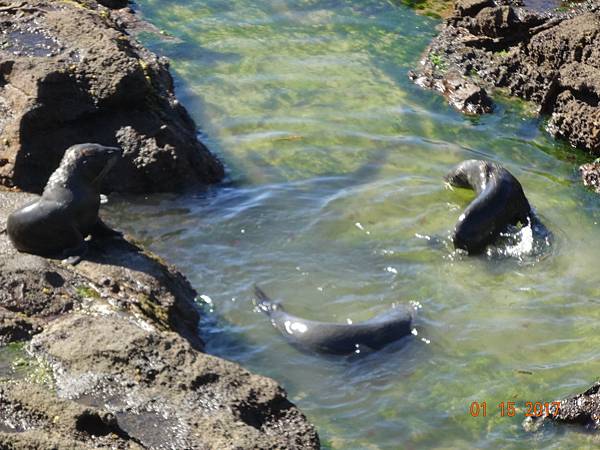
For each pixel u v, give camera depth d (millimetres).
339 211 20531
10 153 20062
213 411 13172
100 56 21203
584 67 24469
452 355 16781
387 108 24422
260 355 16453
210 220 20062
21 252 16547
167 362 13820
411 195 21219
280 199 20859
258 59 26156
